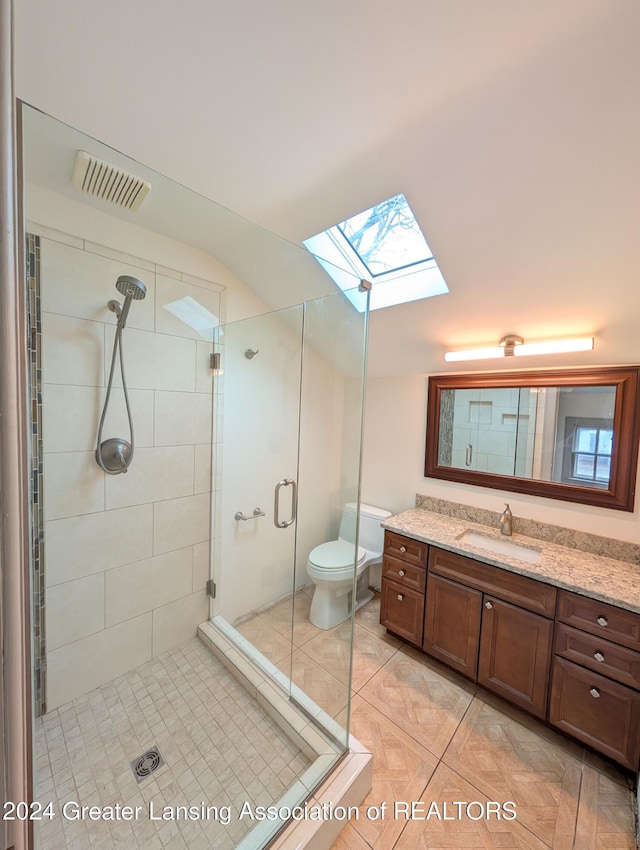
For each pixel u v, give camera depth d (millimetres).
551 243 1226
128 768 1361
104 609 1699
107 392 1635
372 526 2697
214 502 2066
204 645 2000
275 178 1247
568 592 1526
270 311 2184
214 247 1792
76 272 1475
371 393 2857
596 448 1819
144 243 1653
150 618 1864
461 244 1359
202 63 845
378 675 1958
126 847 1132
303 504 2393
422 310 1829
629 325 1470
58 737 1471
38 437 1443
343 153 1111
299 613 2230
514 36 740
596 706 1451
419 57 802
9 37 353
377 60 817
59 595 1552
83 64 847
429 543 2004
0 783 394
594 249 1191
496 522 2180
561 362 1865
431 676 1954
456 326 1865
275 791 1271
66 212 1408
